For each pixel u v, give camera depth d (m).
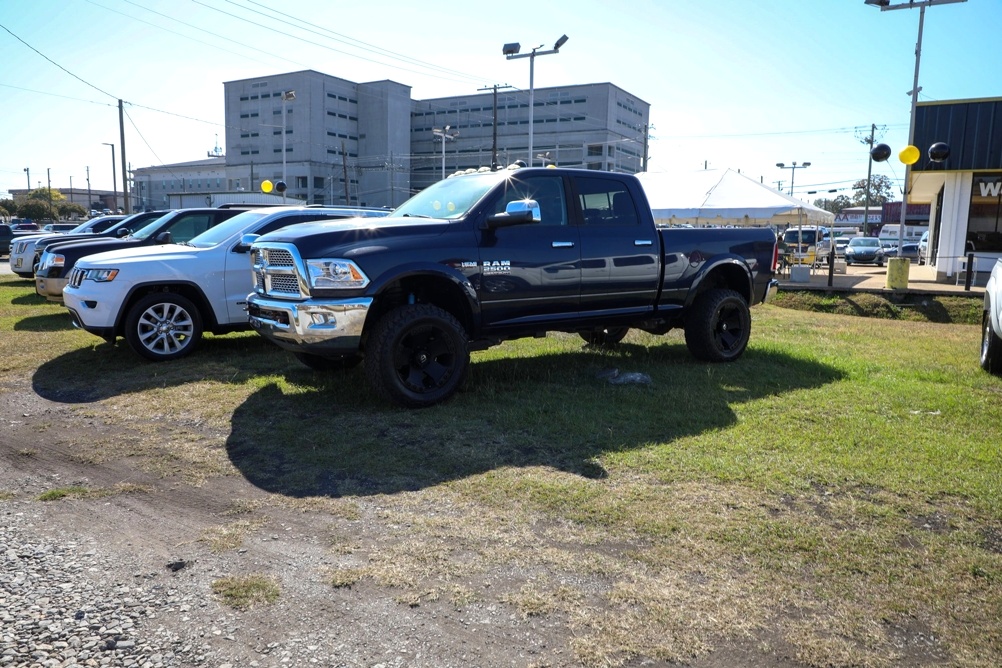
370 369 5.66
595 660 2.63
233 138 115.56
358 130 115.00
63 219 98.25
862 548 3.45
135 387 6.78
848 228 75.44
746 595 3.05
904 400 6.13
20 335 9.53
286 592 3.12
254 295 6.24
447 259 5.88
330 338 5.57
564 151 107.94
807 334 10.48
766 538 3.55
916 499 4.03
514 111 111.06
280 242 5.71
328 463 4.70
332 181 111.50
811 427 5.32
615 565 3.31
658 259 7.20
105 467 4.75
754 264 8.02
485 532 3.67
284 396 6.32
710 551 3.43
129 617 2.94
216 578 3.25
